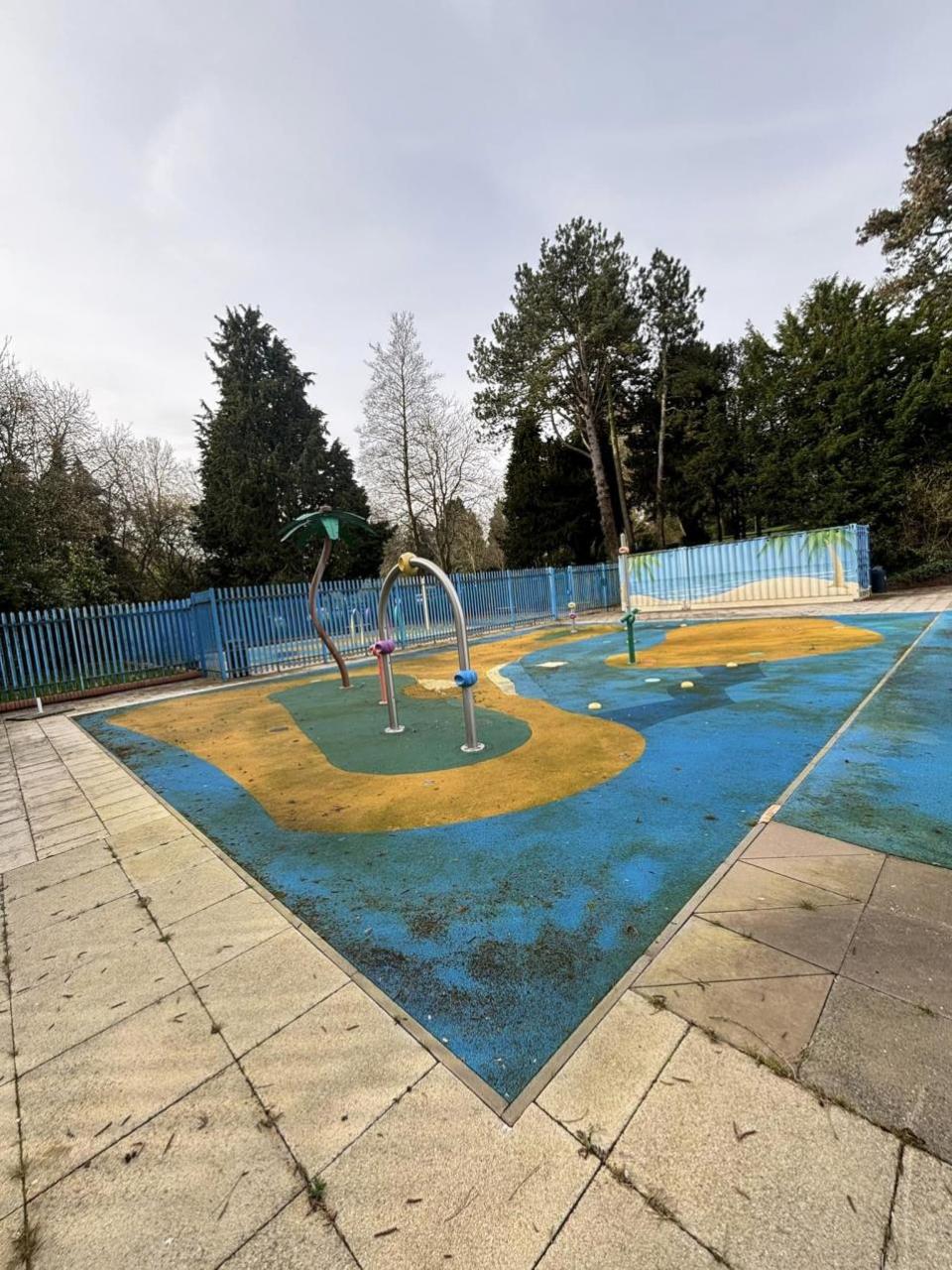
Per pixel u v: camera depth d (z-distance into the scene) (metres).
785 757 4.35
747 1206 1.35
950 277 20.64
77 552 18.58
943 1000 1.90
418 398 26.97
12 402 17.31
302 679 11.34
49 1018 2.20
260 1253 1.34
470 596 17.56
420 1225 1.37
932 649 8.03
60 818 4.46
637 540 33.88
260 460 25.69
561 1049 1.84
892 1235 1.26
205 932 2.70
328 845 3.52
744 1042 1.79
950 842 2.92
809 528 19.86
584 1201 1.39
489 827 3.56
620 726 5.65
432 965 2.32
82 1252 1.38
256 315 28.17
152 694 11.12
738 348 29.19
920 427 18.09
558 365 24.16
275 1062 1.90
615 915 2.55
